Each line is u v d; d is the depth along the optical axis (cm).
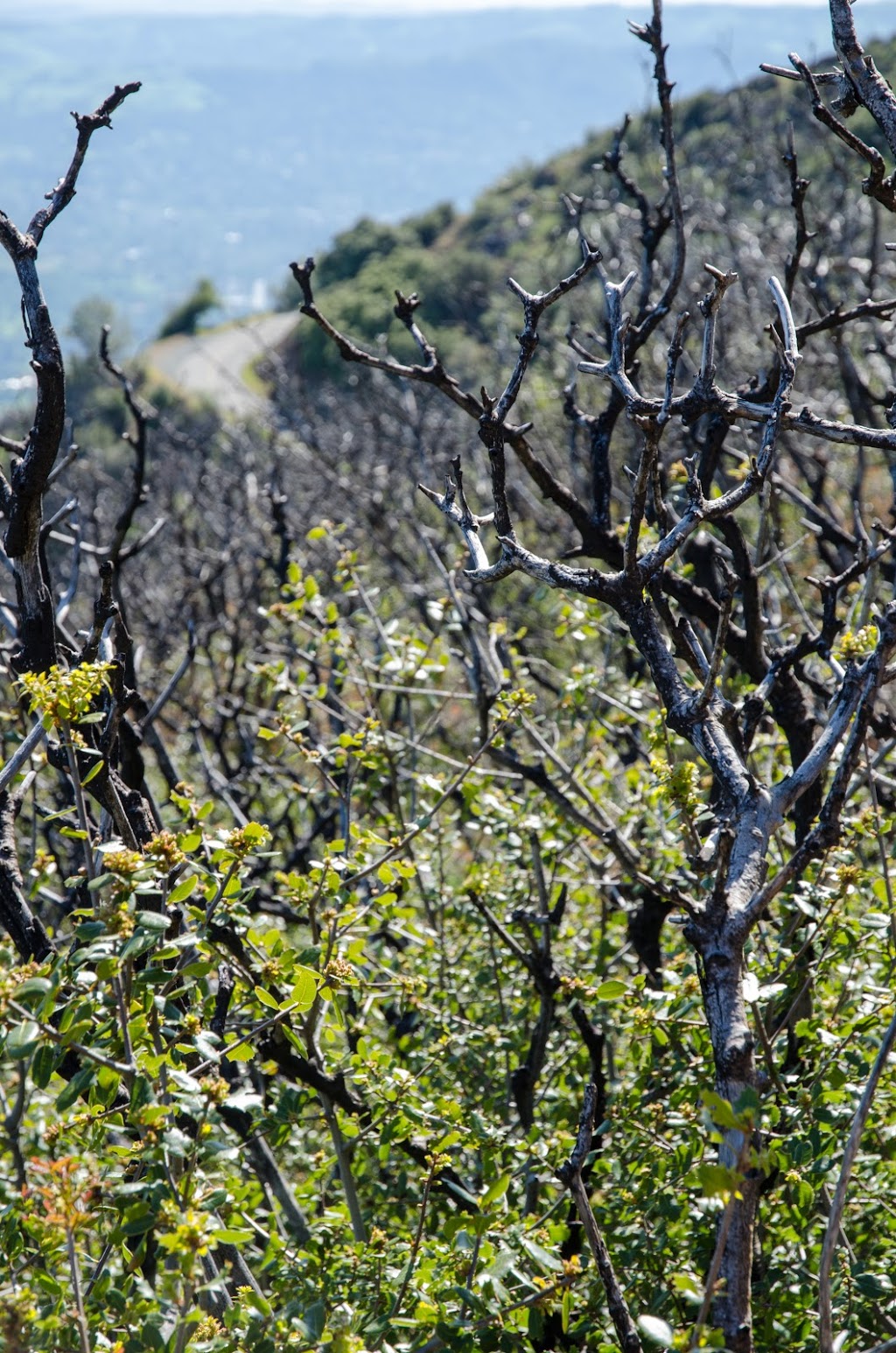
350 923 351
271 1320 265
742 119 1502
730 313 1093
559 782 538
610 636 558
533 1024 483
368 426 1309
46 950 316
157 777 807
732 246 1197
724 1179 200
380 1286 307
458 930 525
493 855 543
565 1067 472
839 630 359
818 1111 331
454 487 302
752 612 427
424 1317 268
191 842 261
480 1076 460
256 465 1402
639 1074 381
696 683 351
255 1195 303
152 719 409
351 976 309
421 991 426
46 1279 234
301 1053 322
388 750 509
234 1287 325
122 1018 232
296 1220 399
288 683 508
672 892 229
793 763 435
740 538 422
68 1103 224
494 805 475
